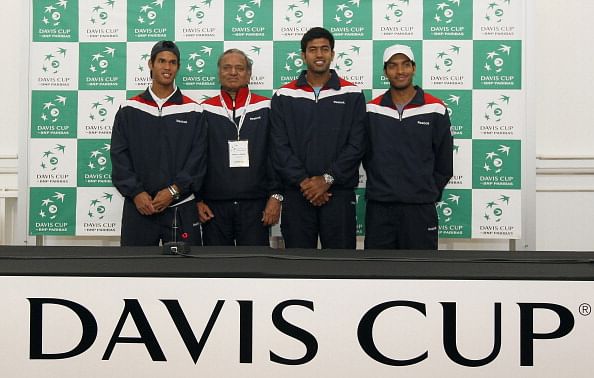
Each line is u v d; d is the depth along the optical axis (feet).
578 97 11.81
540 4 11.76
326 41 10.29
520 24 11.16
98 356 5.62
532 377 5.58
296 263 5.89
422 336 5.61
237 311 5.64
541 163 11.78
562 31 11.76
